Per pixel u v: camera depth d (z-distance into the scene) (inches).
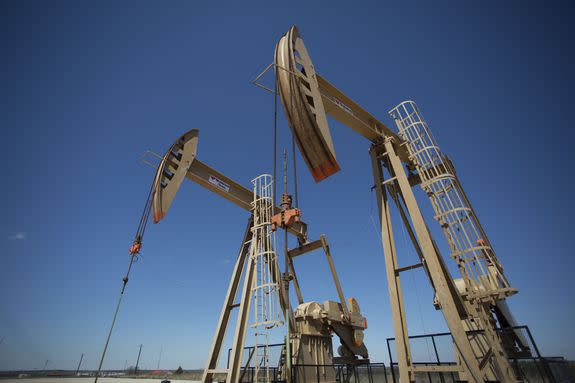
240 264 561.6
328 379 539.8
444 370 389.4
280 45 453.4
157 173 480.7
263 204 565.6
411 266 466.6
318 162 433.1
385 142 545.3
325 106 510.6
